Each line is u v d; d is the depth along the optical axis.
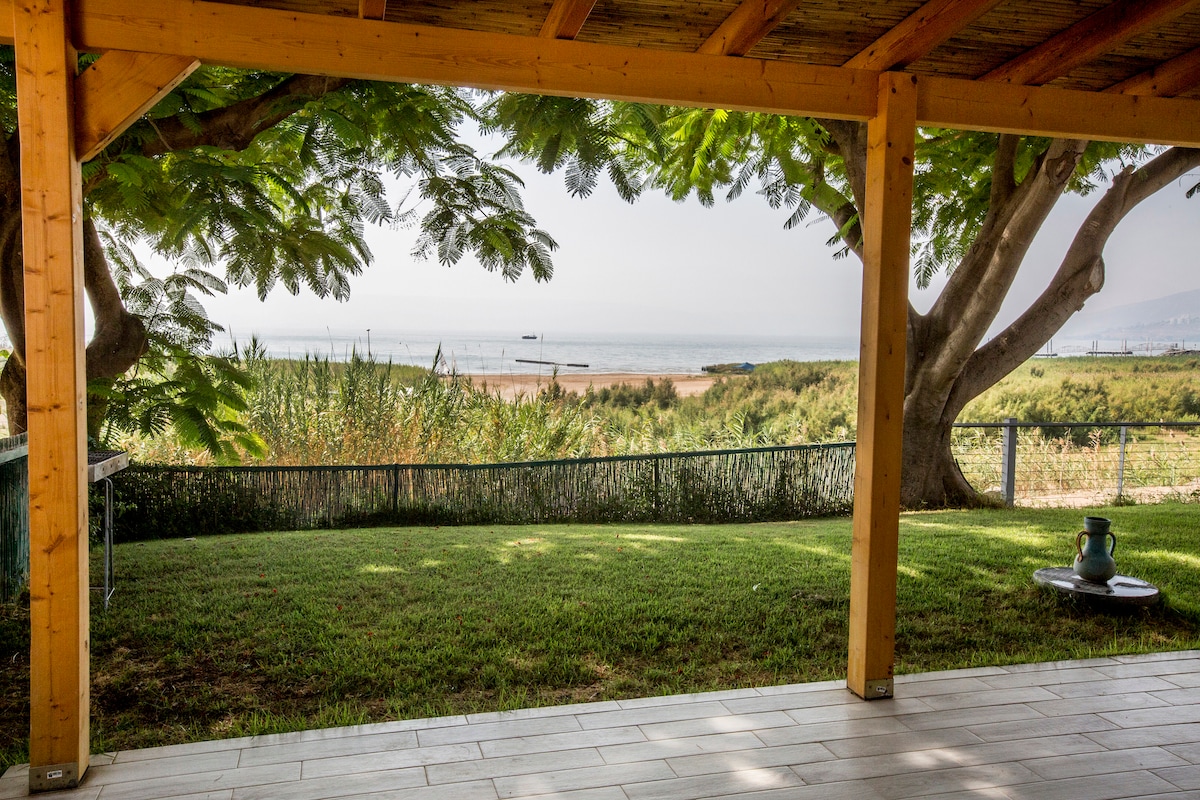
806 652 3.98
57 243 2.40
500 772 2.63
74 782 2.51
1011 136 7.46
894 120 3.05
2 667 3.73
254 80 4.76
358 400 8.77
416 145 4.57
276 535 6.62
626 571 5.34
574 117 4.07
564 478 7.95
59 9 2.36
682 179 7.59
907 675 3.55
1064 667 3.68
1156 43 3.17
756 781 2.59
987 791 2.55
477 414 9.30
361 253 5.32
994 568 5.48
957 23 2.72
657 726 3.00
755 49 3.15
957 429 11.55
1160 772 2.69
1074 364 22.09
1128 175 8.40
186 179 3.70
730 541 6.45
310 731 2.93
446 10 2.79
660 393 30.50
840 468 8.63
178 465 7.13
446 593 4.76
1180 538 6.48
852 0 2.76
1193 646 4.02
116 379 5.63
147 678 3.54
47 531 2.46
